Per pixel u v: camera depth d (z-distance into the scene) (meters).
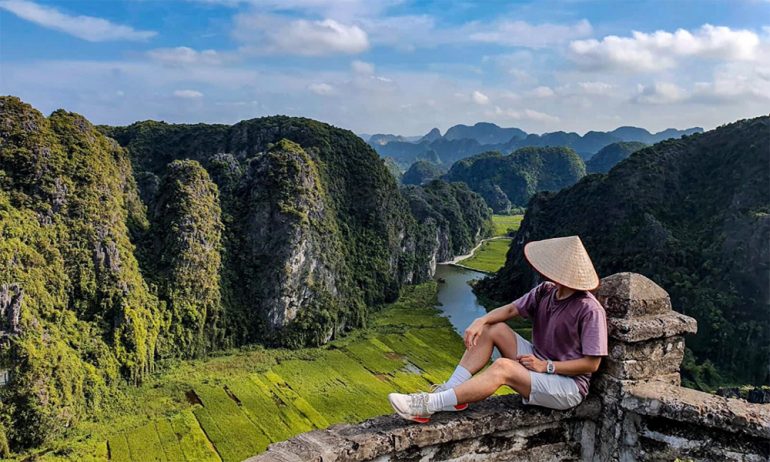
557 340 4.43
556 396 4.19
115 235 48.81
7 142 46.06
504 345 4.63
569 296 4.48
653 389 4.36
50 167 47.00
